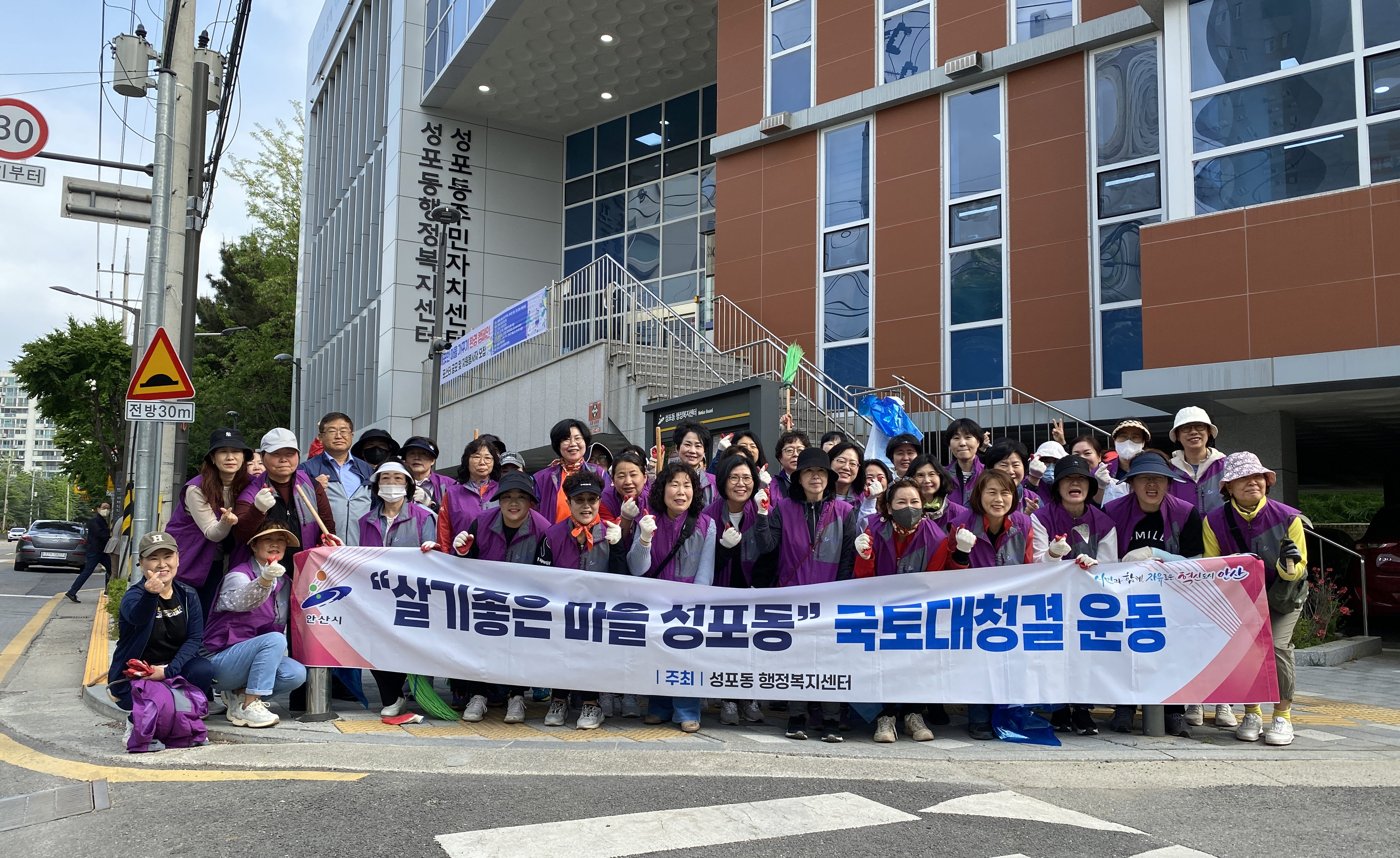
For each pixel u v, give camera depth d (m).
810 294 14.91
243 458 5.69
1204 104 9.84
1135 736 5.71
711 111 22.45
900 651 5.57
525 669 5.78
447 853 3.48
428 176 24.11
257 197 49.38
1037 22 12.94
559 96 23.47
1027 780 4.68
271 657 5.62
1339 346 8.35
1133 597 5.54
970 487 6.77
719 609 5.71
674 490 5.68
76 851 3.60
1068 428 12.12
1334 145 9.05
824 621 5.63
